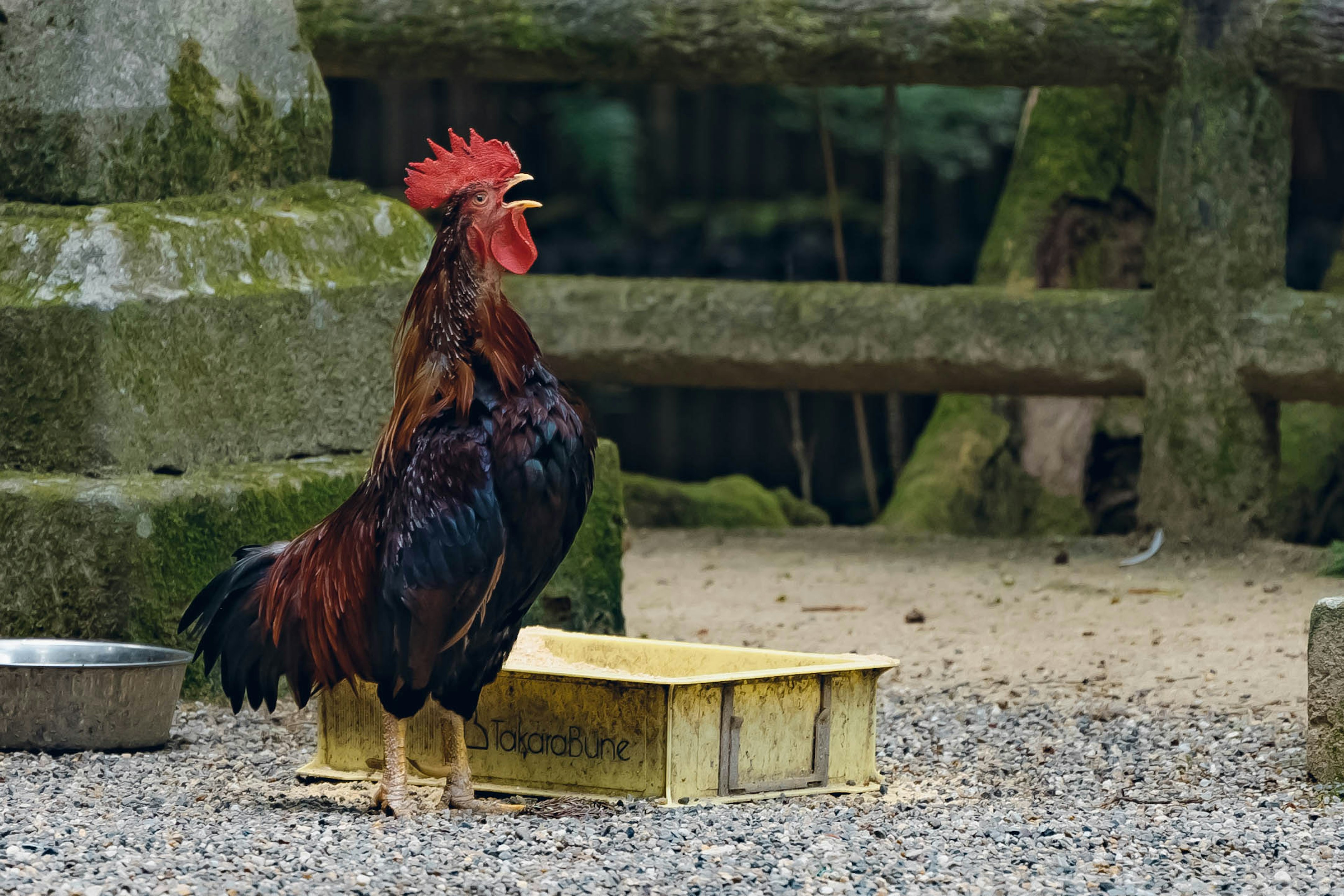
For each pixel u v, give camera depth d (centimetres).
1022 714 840
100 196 833
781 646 1011
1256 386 1234
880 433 1809
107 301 798
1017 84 1259
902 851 587
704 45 1256
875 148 1830
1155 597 1126
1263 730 795
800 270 1875
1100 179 1548
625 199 1833
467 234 600
